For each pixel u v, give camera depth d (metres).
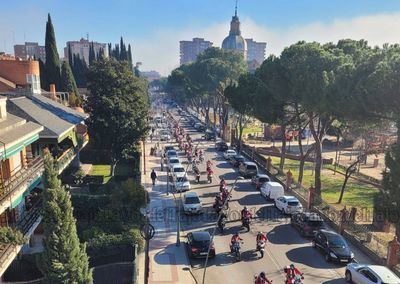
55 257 16.89
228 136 78.94
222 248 27.42
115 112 42.59
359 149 60.84
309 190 35.72
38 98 42.03
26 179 22.78
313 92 33.12
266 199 38.31
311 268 24.62
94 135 43.19
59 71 60.38
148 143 71.62
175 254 26.41
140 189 31.12
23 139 23.45
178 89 132.25
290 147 72.31
